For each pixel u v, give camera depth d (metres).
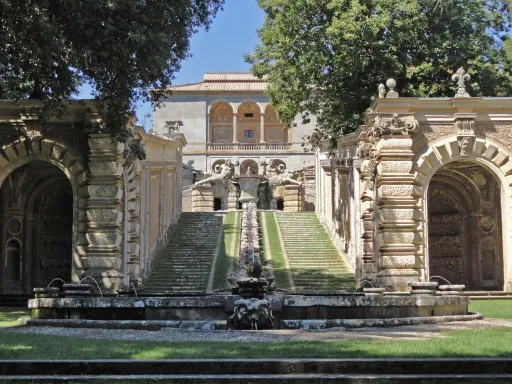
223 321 16.27
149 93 26.34
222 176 57.44
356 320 16.55
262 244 38.03
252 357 11.03
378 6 31.64
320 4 32.38
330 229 40.06
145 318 17.30
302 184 57.22
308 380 10.05
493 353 11.47
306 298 17.20
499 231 31.94
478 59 33.22
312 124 81.00
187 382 10.01
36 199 34.53
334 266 34.44
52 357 11.17
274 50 35.25
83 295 20.83
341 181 37.19
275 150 79.88
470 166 32.19
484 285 33.00
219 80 84.50
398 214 26.89
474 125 27.66
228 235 39.62
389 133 27.22
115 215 26.47
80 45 22.97
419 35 33.41
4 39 21.86
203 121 81.12
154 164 35.59
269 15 35.75
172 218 41.09
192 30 26.81
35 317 18.69
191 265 34.28
